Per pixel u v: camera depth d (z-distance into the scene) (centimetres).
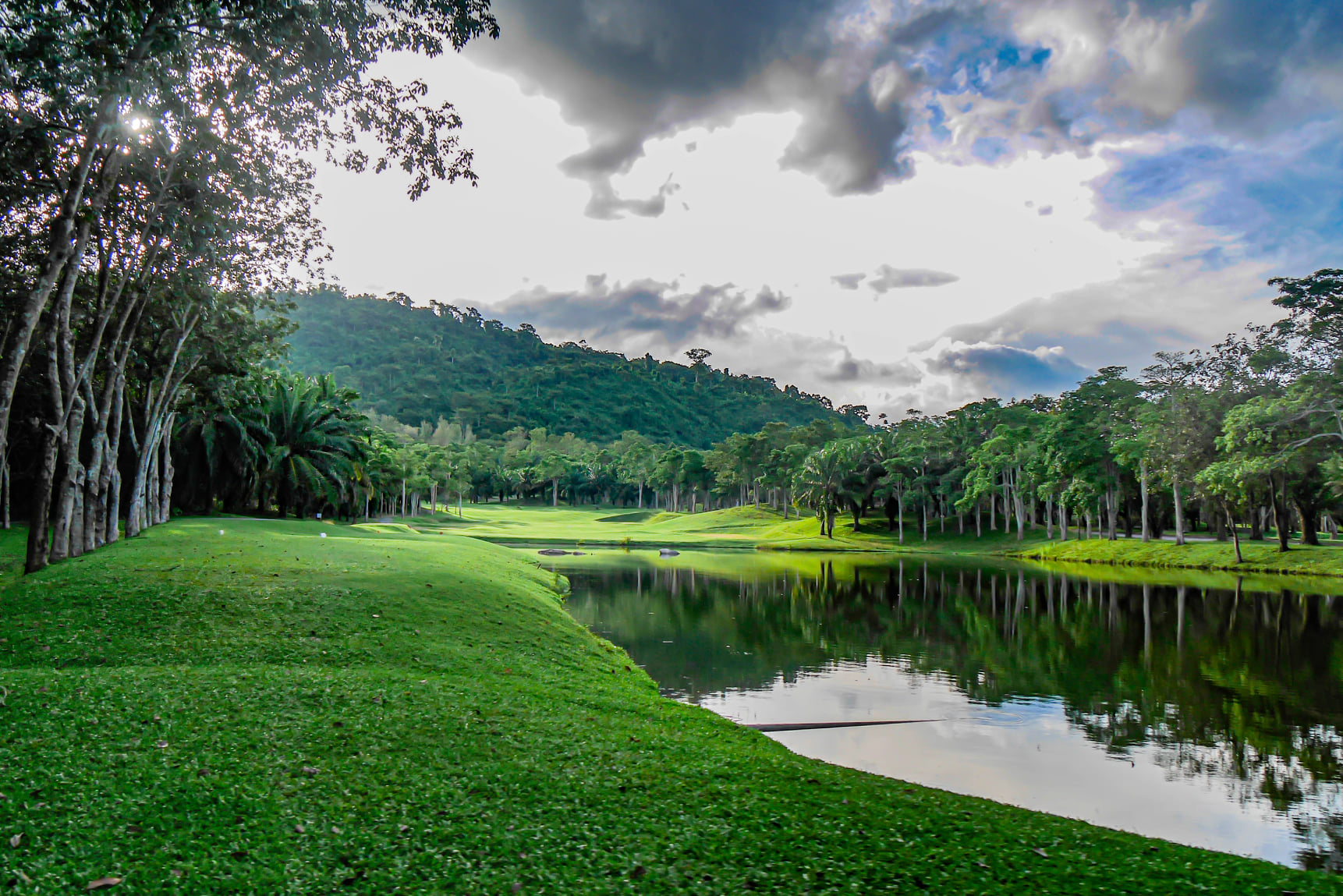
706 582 4722
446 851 741
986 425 9231
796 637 2878
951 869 784
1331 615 3434
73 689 1092
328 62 1625
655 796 934
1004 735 1686
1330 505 5888
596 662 1864
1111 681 2219
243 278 2594
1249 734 1712
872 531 9581
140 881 638
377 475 7288
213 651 1399
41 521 1973
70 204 1571
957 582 4947
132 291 2425
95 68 1485
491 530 8988
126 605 1623
